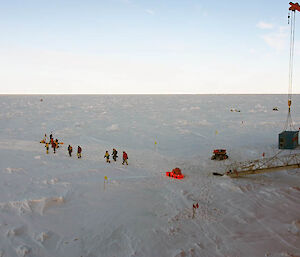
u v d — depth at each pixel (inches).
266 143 1069.8
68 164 722.2
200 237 382.6
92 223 408.5
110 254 337.4
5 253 324.8
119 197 505.4
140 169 721.0
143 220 421.1
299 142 1072.2
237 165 770.8
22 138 1181.1
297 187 590.9
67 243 356.5
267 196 540.4
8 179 567.8
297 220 438.3
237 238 383.6
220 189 575.5
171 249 350.9
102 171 670.5
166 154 948.0
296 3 620.4
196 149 1026.1
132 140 1215.6
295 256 343.6
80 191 520.7
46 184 548.1
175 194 535.5
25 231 375.9
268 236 390.3
